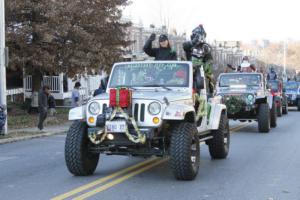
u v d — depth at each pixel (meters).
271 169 10.67
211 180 9.40
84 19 25.36
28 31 22.91
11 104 29.44
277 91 27.95
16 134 17.88
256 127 21.22
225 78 20.17
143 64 10.53
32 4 23.12
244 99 18.64
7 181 9.41
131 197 7.97
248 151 13.53
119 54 27.12
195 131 9.29
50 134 18.75
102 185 8.88
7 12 22.98
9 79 32.00
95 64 25.70
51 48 24.41
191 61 10.95
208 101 11.47
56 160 12.10
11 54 23.06
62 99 32.06
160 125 8.80
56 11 23.38
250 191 8.47
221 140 11.77
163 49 11.15
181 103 9.42
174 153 8.91
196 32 11.70
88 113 9.16
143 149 9.12
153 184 8.99
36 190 8.53
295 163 11.46
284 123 23.44
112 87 10.39
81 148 9.37
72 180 9.38
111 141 8.98
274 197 8.03
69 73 25.69
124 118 8.78
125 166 10.92
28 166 11.21
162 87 10.10
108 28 26.75
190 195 8.12
